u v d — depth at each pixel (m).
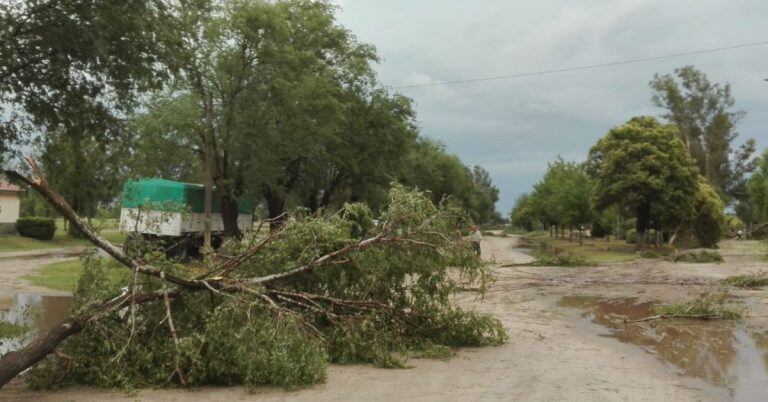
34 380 7.18
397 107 36.25
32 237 41.41
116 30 10.70
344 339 8.48
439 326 9.73
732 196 70.81
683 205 40.50
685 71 67.69
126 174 16.92
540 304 15.59
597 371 8.27
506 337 10.16
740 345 10.30
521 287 19.58
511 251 44.56
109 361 7.14
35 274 20.83
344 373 8.02
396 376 7.86
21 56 10.70
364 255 9.15
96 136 12.62
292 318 7.58
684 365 8.74
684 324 12.52
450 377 7.82
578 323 12.62
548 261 28.66
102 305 7.59
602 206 42.97
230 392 7.07
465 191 76.31
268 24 25.45
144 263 8.16
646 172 39.44
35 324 11.45
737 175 69.50
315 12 31.83
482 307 14.87
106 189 14.05
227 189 27.98
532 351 9.58
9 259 28.94
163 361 7.39
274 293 8.55
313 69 30.41
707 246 45.34
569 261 28.59
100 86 11.95
